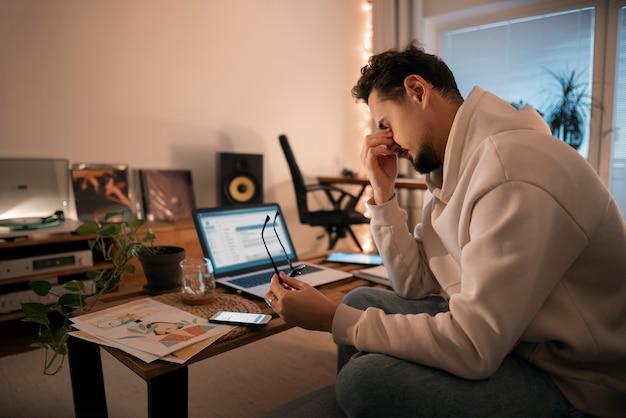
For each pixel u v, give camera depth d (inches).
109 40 112.2
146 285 49.7
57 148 106.7
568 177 30.5
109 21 111.9
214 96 131.6
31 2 100.9
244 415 59.7
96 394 44.3
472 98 37.3
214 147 132.6
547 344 34.0
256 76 140.4
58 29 104.8
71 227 95.6
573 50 135.9
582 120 131.6
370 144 46.0
